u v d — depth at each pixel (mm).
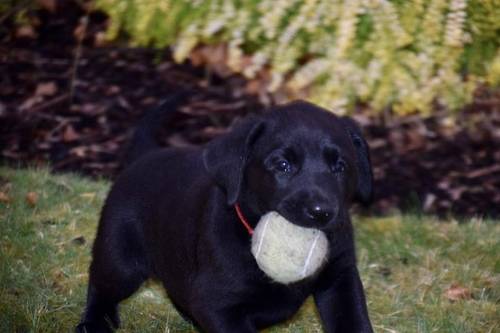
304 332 4844
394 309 5156
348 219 4047
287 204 3748
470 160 8773
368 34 5023
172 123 9148
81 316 4887
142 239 4727
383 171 8555
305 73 5121
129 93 9680
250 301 4039
